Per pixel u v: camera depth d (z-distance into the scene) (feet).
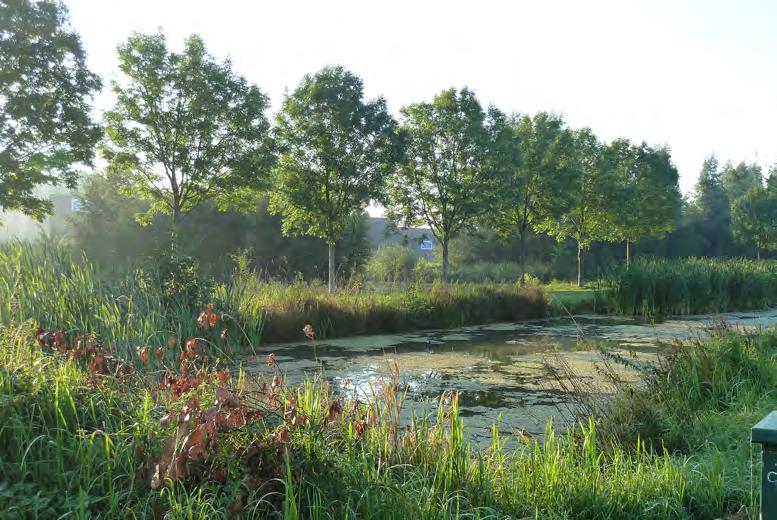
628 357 44.09
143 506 12.56
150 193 85.51
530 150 122.72
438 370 39.86
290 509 12.13
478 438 23.88
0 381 14.64
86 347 17.38
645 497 15.97
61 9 81.46
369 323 60.49
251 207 94.27
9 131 77.36
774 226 202.08
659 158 159.63
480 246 187.52
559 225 142.00
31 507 12.09
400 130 95.55
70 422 14.76
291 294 58.85
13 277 31.81
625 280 85.81
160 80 81.66
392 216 108.17
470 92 107.04
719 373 27.76
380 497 13.69
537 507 15.08
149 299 37.45
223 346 40.06
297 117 91.30
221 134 85.61
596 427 22.16
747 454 18.90
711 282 90.63
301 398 17.70
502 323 70.90
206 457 12.88
